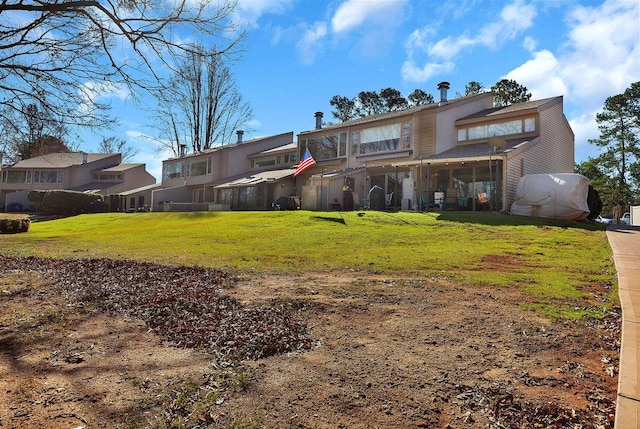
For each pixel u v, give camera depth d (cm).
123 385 322
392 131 2398
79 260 926
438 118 2231
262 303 562
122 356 385
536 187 1777
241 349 398
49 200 3456
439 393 312
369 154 2495
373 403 296
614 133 4134
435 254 1036
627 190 4209
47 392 309
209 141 3928
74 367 358
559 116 2273
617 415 263
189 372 348
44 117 634
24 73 605
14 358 377
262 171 3419
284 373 347
